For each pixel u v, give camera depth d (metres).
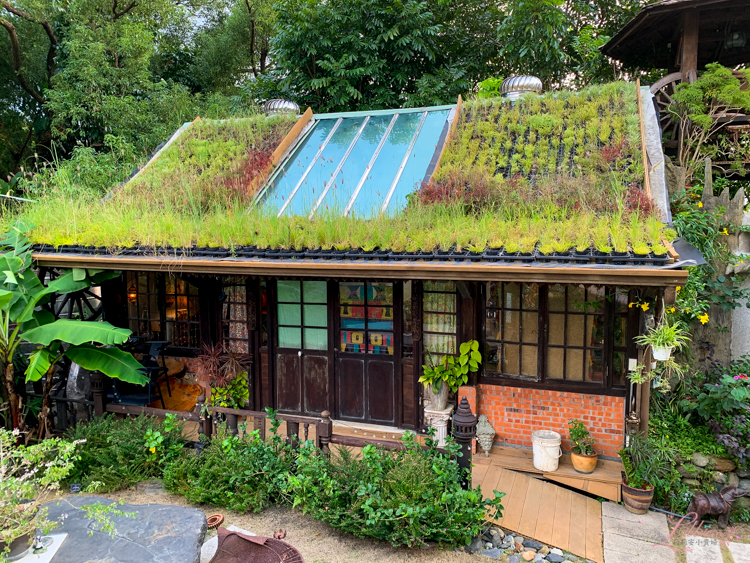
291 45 13.88
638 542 4.68
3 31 16.61
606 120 7.39
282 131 9.16
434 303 6.39
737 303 6.54
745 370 6.49
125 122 13.42
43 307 6.83
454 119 8.26
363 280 6.62
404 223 5.70
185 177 7.96
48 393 6.55
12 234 6.50
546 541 4.63
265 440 5.63
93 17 15.71
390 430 6.54
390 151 7.98
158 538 3.46
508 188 6.13
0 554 3.07
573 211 5.56
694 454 5.60
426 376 6.21
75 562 3.17
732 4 8.99
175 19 18.52
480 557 4.47
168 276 7.90
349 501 4.83
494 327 6.21
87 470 5.77
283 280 7.01
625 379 5.77
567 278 4.40
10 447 3.76
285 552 3.98
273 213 6.64
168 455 5.66
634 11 15.64
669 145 9.56
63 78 14.05
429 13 13.74
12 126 17.64
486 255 4.73
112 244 6.15
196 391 7.90
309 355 6.99
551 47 13.37
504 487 5.39
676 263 4.17
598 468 5.64
